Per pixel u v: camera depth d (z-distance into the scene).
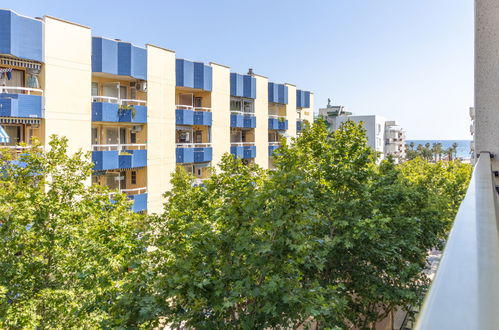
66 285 9.01
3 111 13.98
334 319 8.73
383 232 11.77
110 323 6.96
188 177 13.30
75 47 16.56
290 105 35.53
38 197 9.01
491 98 4.67
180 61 22.58
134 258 8.25
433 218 14.34
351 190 12.61
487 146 4.66
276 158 10.00
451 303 0.56
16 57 14.64
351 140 13.16
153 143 20.39
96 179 19.61
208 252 7.95
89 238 9.09
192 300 7.73
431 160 127.62
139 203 19.11
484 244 0.83
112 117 18.11
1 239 8.29
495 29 4.64
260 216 8.02
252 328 7.44
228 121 26.78
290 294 7.33
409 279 11.55
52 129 15.76
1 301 7.85
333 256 12.15
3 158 10.18
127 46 18.77
